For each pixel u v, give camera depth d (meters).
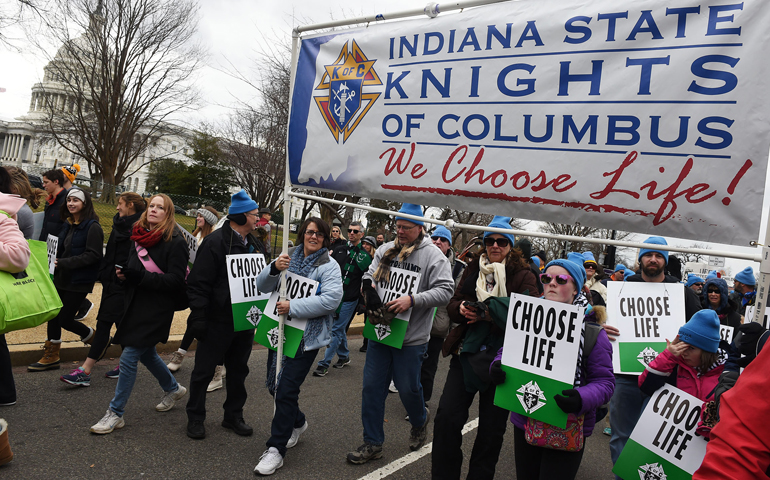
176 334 6.96
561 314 2.54
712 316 2.69
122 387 3.98
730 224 2.31
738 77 2.31
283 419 3.60
